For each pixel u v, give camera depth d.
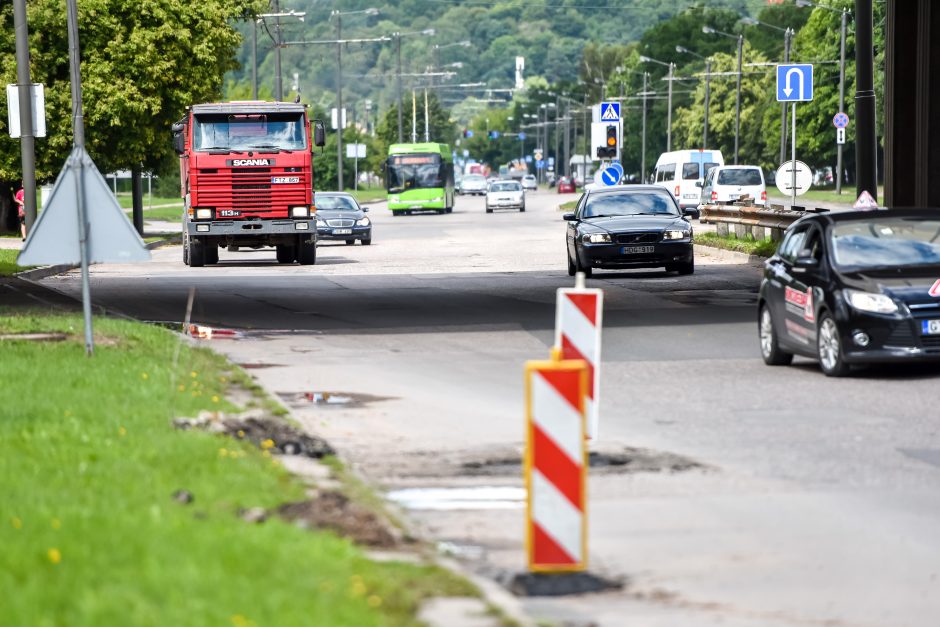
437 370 48.09
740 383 44.16
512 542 24.34
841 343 44.41
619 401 40.50
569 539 22.08
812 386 43.12
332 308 71.81
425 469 30.72
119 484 25.41
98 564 19.42
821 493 28.05
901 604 20.55
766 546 23.98
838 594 21.09
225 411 35.50
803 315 46.56
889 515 26.16
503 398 41.59
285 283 90.00
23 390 36.94
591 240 89.19
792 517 26.05
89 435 30.33
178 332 59.28
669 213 93.12
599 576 22.08
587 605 20.53
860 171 86.56
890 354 43.91
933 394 41.00
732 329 60.16
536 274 96.56
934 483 28.91
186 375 41.38
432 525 25.64
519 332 60.06
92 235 42.53
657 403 40.06
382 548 22.61
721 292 78.25
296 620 17.17
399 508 26.77
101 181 42.41
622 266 89.19
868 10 85.62
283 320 65.75
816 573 22.27
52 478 25.81
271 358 51.44
